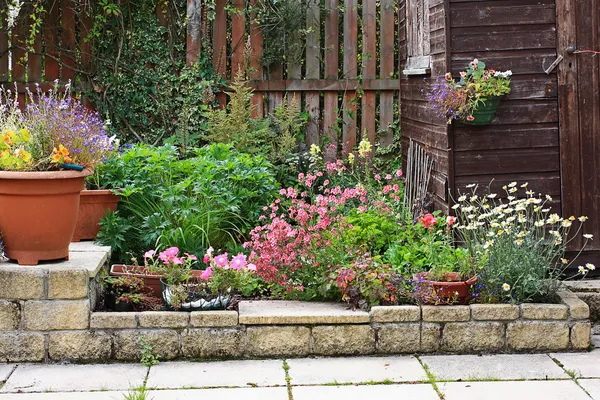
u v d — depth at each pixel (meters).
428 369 4.41
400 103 8.06
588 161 5.66
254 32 8.41
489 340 4.70
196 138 8.24
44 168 4.57
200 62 8.40
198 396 4.00
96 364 4.54
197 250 5.73
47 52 8.36
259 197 6.31
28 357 4.54
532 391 4.06
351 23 8.41
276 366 4.48
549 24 5.57
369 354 4.68
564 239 5.66
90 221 5.71
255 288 5.23
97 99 8.41
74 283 4.52
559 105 5.61
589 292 5.41
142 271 5.14
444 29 5.57
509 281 4.87
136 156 6.22
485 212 5.63
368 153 8.43
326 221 5.09
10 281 4.49
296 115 8.13
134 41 8.41
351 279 4.78
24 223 4.49
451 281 4.85
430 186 6.32
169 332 4.58
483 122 5.53
